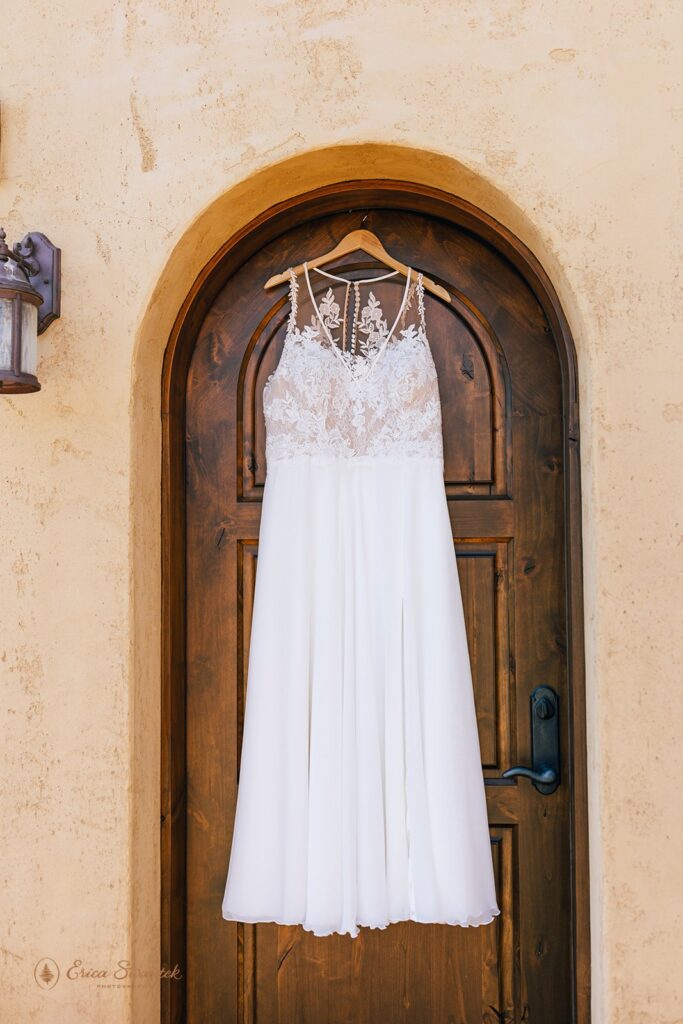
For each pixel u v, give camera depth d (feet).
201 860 6.17
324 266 6.29
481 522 6.15
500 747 6.08
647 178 5.29
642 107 5.30
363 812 5.51
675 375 5.24
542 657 6.08
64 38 5.67
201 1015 6.07
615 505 5.21
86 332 5.59
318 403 5.78
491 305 6.21
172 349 6.04
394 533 5.80
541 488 6.12
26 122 5.68
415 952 6.04
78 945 5.36
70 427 5.57
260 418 6.36
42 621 5.53
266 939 6.11
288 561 5.73
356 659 5.67
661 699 5.16
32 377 5.11
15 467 5.59
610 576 5.20
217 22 5.54
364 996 6.04
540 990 5.93
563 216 5.31
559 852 5.98
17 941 5.41
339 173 5.76
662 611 5.18
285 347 5.88
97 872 5.39
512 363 6.17
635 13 5.32
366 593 5.73
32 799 5.46
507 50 5.35
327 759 5.55
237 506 6.31
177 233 5.53
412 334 5.89
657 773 5.13
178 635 6.12
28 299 5.10
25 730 5.50
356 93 5.41
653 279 5.26
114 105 5.61
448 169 5.50
